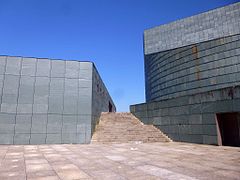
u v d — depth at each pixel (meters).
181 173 6.11
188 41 37.12
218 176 5.75
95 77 18.03
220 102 13.02
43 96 15.16
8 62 14.95
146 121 20.02
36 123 14.73
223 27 34.12
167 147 12.60
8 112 14.41
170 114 17.19
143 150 11.25
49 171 6.43
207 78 20.80
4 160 8.34
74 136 15.16
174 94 25.03
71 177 5.74
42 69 15.48
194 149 11.59
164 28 40.28
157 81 29.44
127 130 17.53
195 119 14.76
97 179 5.54
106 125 18.77
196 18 37.22
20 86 14.88
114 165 7.29
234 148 11.84
